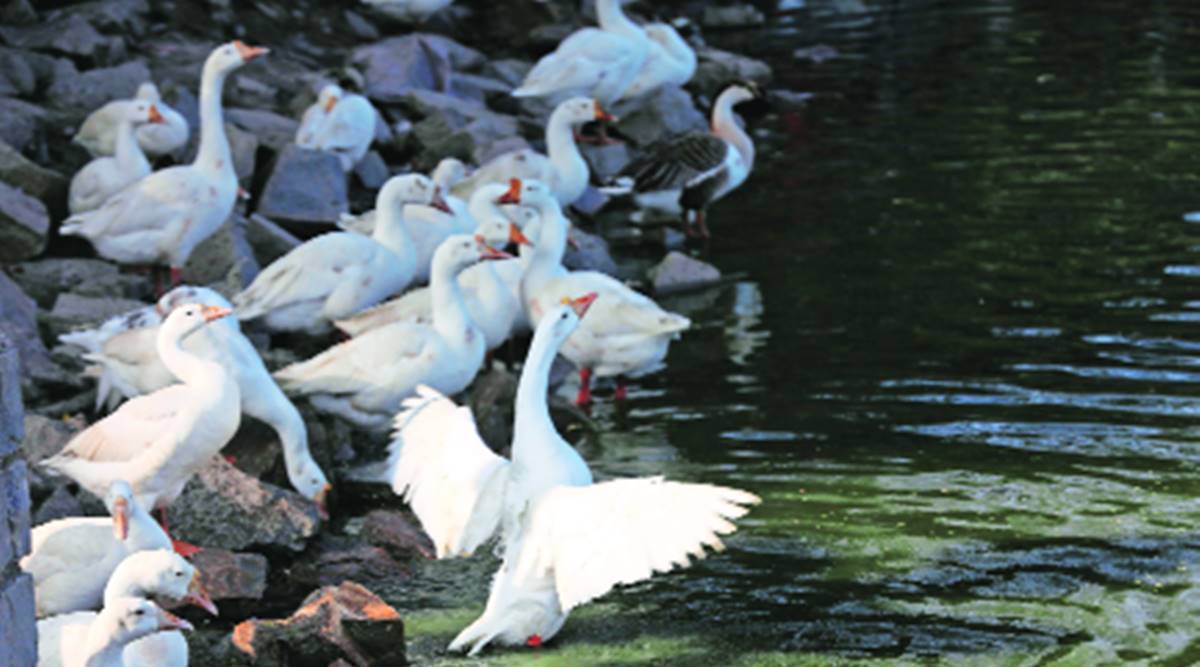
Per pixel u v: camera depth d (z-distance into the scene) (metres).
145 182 15.59
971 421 12.96
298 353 14.81
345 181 18.66
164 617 8.15
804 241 19.02
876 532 10.88
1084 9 33.44
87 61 22.09
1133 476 11.65
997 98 25.97
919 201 20.34
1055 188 20.48
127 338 12.26
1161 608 9.55
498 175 18.84
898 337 15.27
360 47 24.36
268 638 9.16
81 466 10.55
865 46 30.97
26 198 16.30
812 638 9.35
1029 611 9.59
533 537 8.40
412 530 11.26
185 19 25.14
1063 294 16.25
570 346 13.96
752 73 27.70
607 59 23.14
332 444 12.81
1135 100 25.17
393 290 15.05
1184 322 15.20
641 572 7.87
